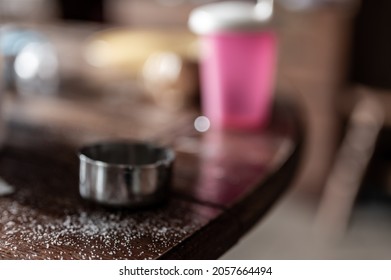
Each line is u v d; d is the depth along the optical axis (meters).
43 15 1.78
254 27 0.84
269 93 0.90
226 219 0.64
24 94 0.98
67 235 0.60
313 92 1.90
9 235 0.59
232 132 0.86
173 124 0.88
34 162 0.73
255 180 0.70
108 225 0.61
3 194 0.65
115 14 2.17
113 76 1.10
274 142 0.82
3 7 1.56
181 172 0.72
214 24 0.85
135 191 0.63
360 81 1.78
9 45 1.02
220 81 0.86
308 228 1.77
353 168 1.72
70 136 0.81
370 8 1.71
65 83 1.05
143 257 0.57
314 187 1.96
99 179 0.63
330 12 1.82
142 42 1.11
